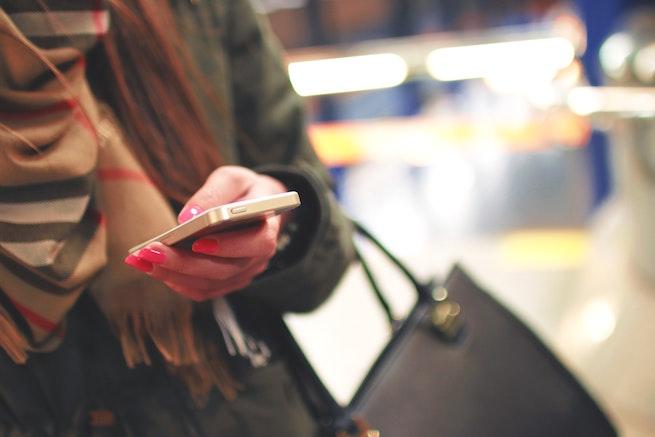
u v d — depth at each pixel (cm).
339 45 240
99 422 76
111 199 72
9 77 66
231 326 78
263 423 79
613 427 103
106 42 74
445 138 251
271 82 91
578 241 245
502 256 244
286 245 81
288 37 241
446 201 258
